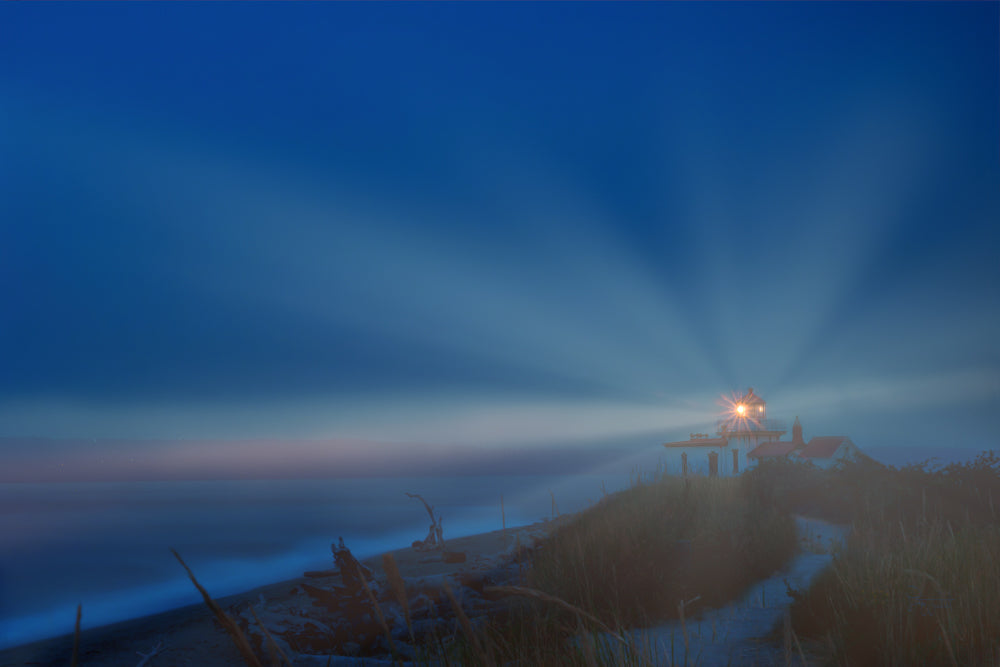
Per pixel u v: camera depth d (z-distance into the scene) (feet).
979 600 18.47
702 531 35.19
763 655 19.33
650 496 53.16
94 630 37.42
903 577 21.18
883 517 42.29
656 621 24.20
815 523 50.65
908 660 16.90
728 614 25.38
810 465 65.62
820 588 23.86
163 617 39.86
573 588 26.32
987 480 45.50
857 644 18.42
